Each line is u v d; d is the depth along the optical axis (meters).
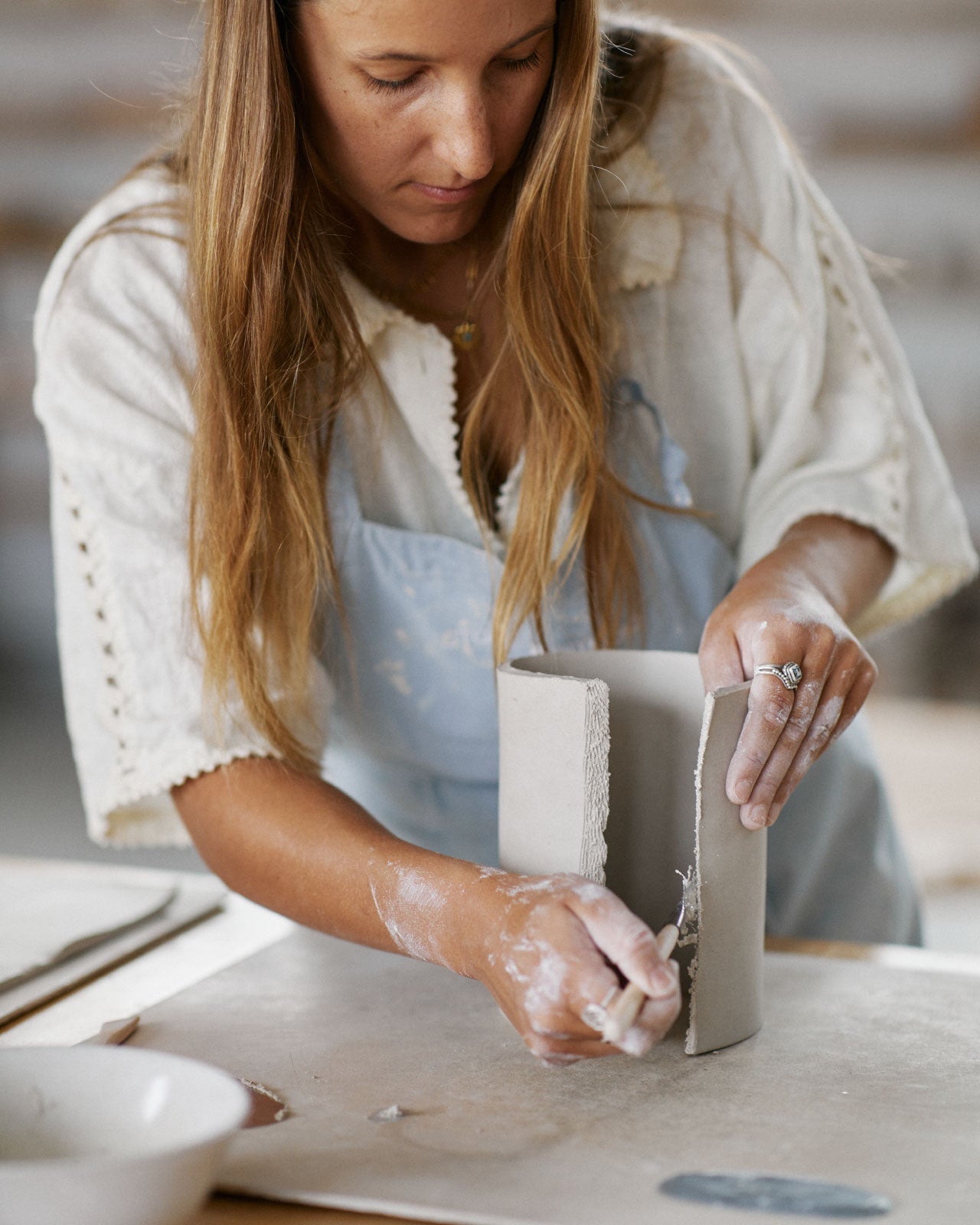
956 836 2.66
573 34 0.96
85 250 1.03
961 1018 0.90
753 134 1.17
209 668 0.97
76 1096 0.67
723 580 1.19
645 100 1.13
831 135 3.94
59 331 1.01
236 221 0.96
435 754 1.15
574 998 0.74
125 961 1.04
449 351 1.08
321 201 1.01
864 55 3.92
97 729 1.03
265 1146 0.73
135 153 4.52
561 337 1.03
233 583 0.98
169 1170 0.59
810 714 0.87
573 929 0.76
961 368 4.02
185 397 1.02
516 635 1.08
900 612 1.26
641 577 1.15
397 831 1.24
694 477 1.20
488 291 1.10
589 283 1.04
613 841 0.90
